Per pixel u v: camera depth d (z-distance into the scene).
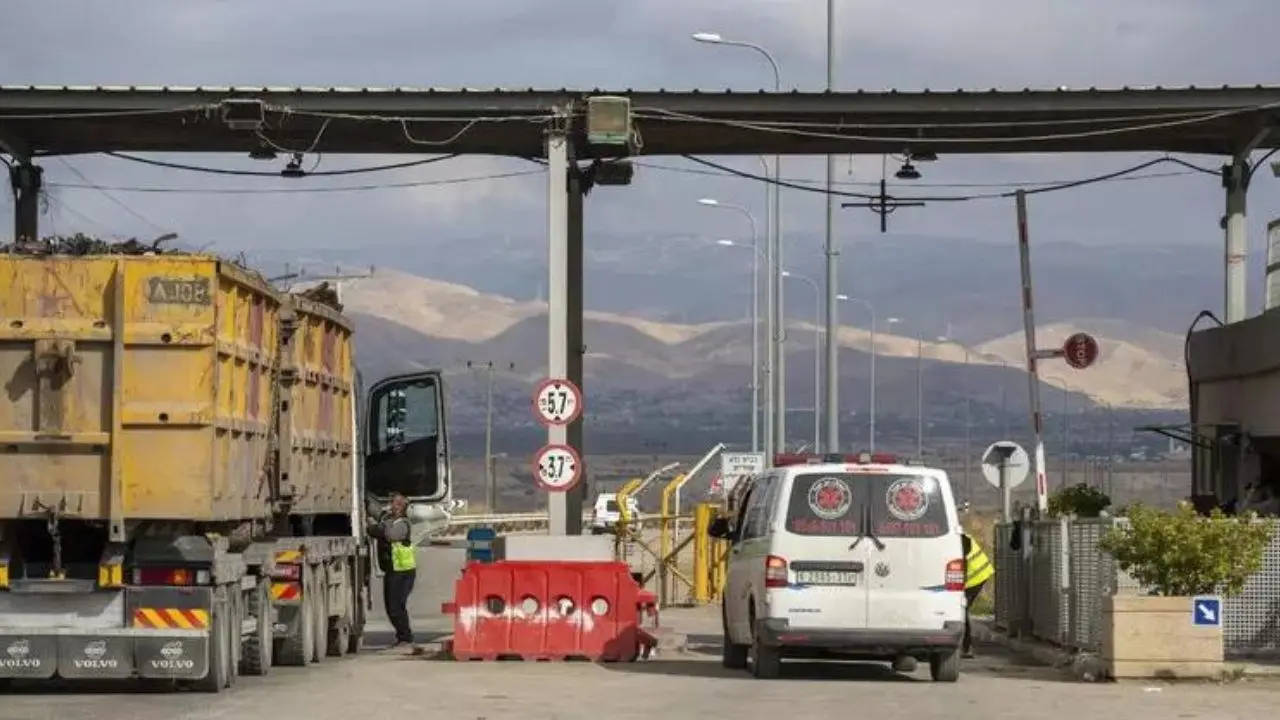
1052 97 36.72
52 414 23.00
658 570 51.94
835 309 48.28
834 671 29.22
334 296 32.66
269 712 21.34
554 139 35.59
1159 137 39.66
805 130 38.09
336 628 32.22
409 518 37.38
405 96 36.31
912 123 37.88
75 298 23.12
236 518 24.62
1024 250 35.66
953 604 26.12
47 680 25.78
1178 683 26.16
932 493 26.36
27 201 39.91
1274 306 43.16
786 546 26.16
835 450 48.03
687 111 36.91
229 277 23.81
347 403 33.12
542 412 34.12
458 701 22.83
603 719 20.88
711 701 23.20
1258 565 27.08
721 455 56.12
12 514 22.98
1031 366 35.53
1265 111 36.97
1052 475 172.50
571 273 39.84
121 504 23.00
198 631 23.55
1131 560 27.14
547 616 30.67
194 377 23.20
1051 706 22.84
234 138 39.09
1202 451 40.78
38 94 36.06
